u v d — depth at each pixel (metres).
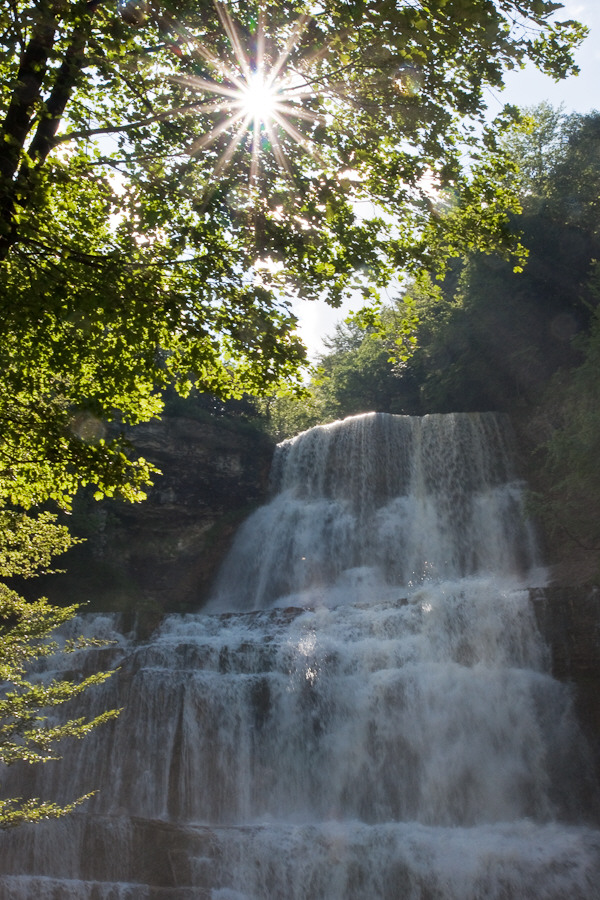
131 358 11.33
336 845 19.75
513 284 44.16
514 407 43.47
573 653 23.81
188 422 42.75
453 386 45.25
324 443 42.97
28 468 11.41
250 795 23.50
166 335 11.26
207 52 10.61
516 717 23.45
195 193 10.63
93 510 38.81
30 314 9.48
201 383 12.05
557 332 43.34
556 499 35.25
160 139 11.21
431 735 23.72
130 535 40.59
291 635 27.44
